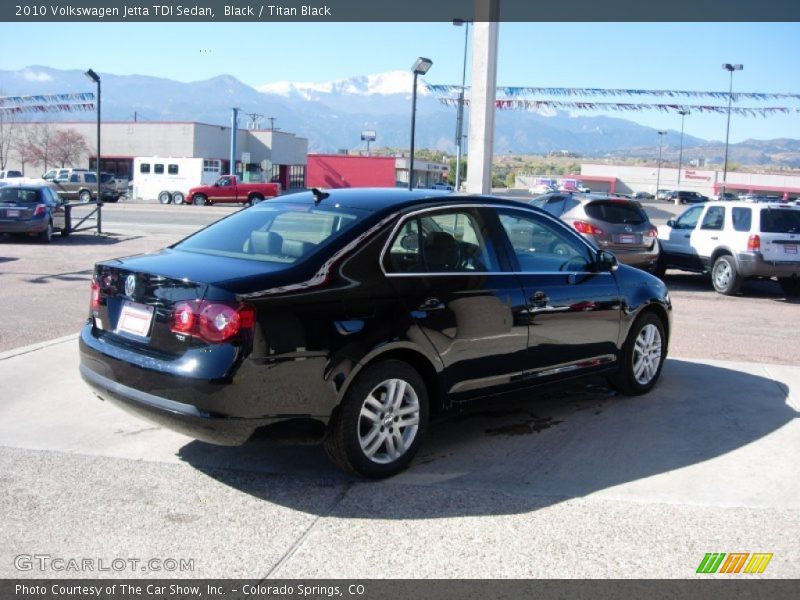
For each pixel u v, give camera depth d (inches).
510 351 203.3
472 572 138.4
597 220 506.6
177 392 158.1
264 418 158.7
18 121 2591.0
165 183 1925.4
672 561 143.6
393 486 175.8
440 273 189.0
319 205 197.0
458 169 1168.8
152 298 167.8
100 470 181.0
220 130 2546.8
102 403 229.3
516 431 216.5
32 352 284.2
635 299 243.4
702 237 541.0
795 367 299.3
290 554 144.0
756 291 556.7
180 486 173.3
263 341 156.7
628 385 249.3
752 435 215.3
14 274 501.0
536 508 165.0
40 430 205.8
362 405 171.8
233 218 210.8
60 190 1748.3
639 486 177.9
